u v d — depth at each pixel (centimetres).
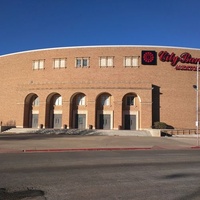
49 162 1441
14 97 5597
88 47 5269
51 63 5400
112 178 1010
